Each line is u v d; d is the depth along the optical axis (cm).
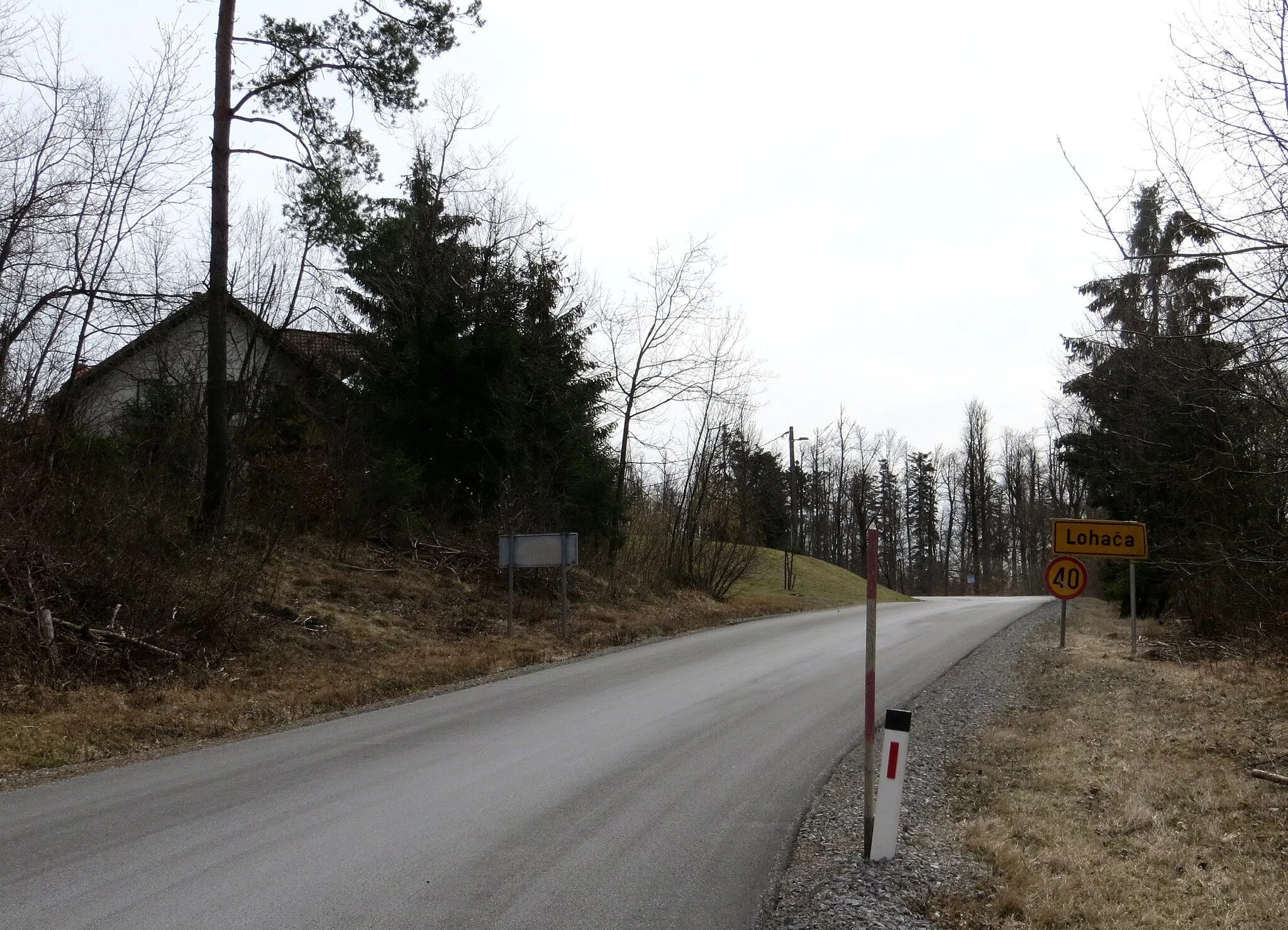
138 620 1411
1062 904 577
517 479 2733
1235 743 998
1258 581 1403
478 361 2708
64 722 1060
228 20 1825
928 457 8456
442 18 1894
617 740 1065
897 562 8444
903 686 1467
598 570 3017
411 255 2730
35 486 1530
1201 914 583
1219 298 879
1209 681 1380
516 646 1864
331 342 2936
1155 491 2280
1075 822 767
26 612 1301
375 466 2520
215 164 1823
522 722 1179
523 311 2941
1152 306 958
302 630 1691
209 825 722
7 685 1161
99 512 1563
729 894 589
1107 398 1811
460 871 622
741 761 964
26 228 1769
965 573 8112
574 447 2939
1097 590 4788
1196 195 832
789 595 4344
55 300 1889
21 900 559
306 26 1853
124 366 2653
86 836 692
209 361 1831
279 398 2591
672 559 3541
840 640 2197
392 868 624
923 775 919
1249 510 1462
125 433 2183
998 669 1633
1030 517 7581
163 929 517
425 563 2420
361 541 2367
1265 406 980
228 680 1369
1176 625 2331
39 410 1733
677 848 681
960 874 629
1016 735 1083
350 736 1091
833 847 685
